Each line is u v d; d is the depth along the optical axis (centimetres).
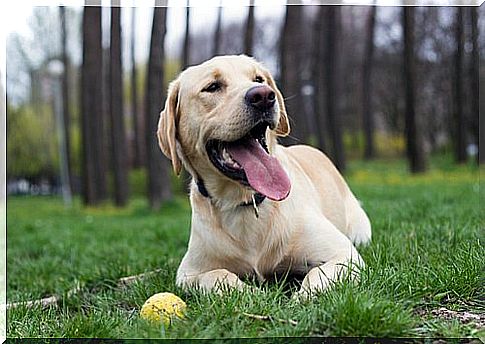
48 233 369
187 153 166
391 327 133
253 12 539
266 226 164
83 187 726
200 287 159
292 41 507
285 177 156
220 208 165
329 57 698
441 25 898
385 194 415
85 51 682
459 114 769
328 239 166
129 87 1134
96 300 177
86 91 699
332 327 133
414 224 220
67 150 988
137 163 990
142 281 180
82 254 260
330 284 147
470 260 162
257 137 160
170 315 142
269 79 170
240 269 166
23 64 1025
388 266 162
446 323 137
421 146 662
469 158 772
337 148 701
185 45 621
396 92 1122
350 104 1169
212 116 158
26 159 1089
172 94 166
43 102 1112
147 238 292
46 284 212
